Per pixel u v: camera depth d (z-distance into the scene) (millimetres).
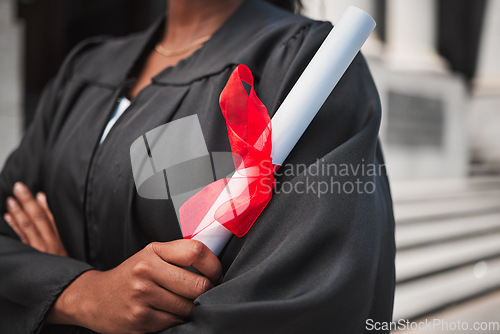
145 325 544
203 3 839
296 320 486
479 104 6961
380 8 5297
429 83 5789
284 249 523
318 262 523
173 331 526
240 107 582
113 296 567
